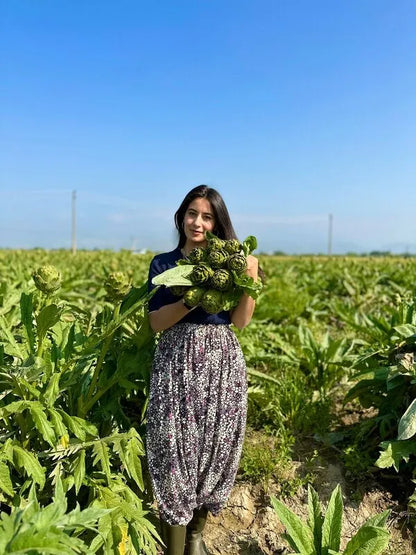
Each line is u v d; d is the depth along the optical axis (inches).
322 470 157.8
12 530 82.0
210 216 121.5
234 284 109.3
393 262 765.9
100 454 111.3
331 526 115.2
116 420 138.3
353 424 187.0
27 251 969.5
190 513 117.3
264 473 153.6
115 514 107.0
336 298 421.1
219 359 116.0
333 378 208.2
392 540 134.0
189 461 114.7
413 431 134.6
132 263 607.5
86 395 133.3
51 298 135.3
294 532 113.9
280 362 225.8
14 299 192.1
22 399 121.0
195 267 109.3
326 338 229.0
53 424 111.8
